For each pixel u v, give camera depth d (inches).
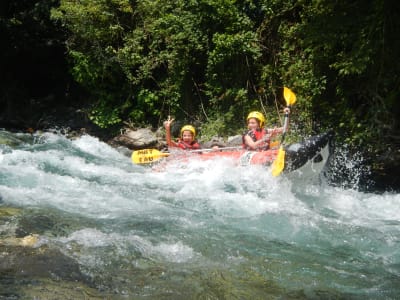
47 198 236.4
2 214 204.4
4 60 528.4
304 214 240.8
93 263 163.3
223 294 149.1
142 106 447.5
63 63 530.6
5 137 407.8
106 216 216.2
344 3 339.9
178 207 240.8
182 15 422.3
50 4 489.1
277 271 169.8
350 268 176.6
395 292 157.9
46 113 496.4
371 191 322.0
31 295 137.6
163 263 169.2
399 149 338.3
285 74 396.5
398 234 217.9
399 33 330.3
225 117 416.8
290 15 411.2
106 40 443.5
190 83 450.0
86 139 430.9
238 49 403.9
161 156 344.2
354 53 319.0
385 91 335.0
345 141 338.3
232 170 311.4
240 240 198.4
